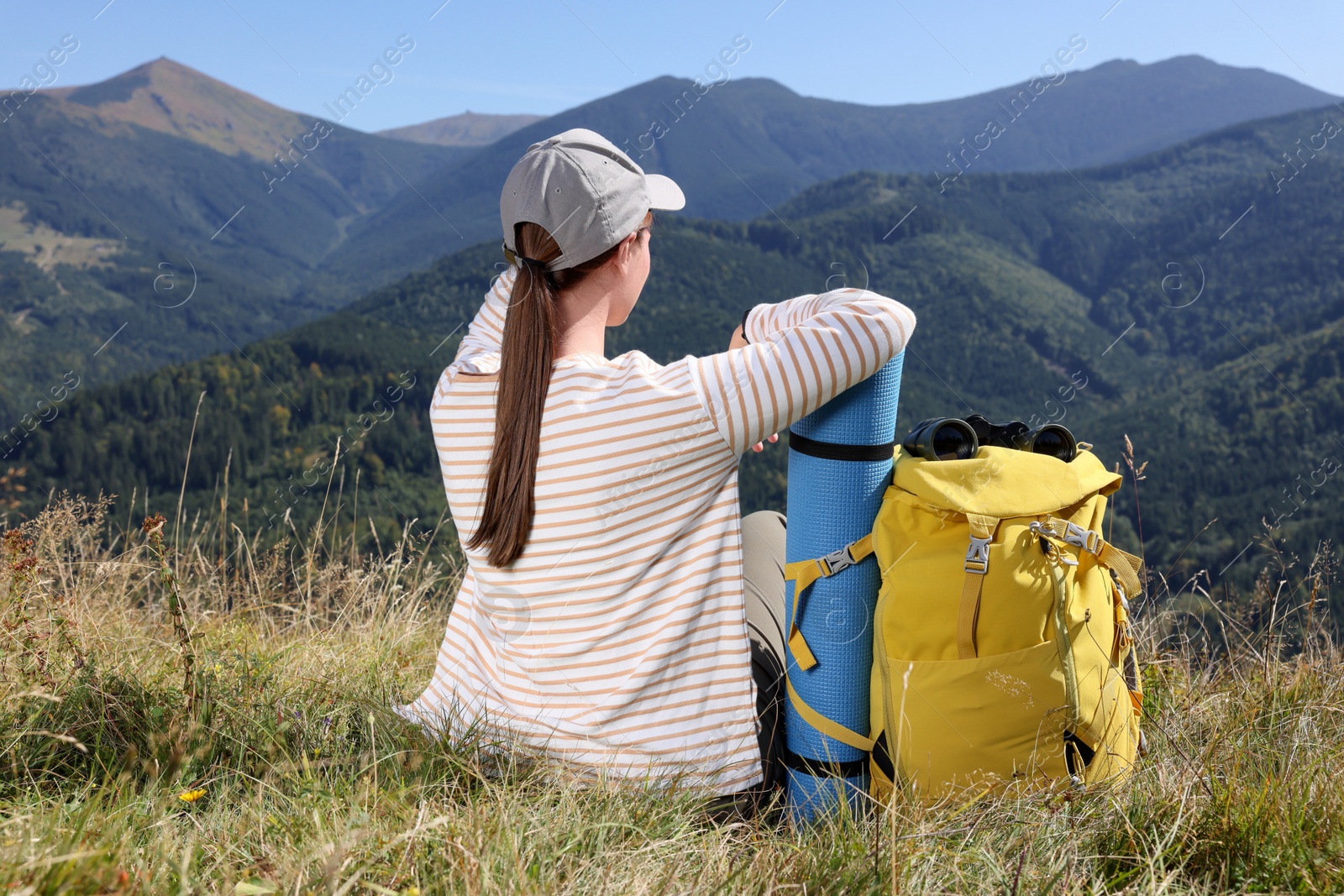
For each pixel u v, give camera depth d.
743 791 1.36
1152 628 2.12
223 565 2.75
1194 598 2.21
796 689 1.41
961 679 1.26
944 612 1.27
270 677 1.79
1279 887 1.12
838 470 1.35
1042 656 1.25
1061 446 1.44
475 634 1.47
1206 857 1.19
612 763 1.30
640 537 1.28
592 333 1.37
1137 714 1.48
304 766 1.33
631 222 1.32
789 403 1.22
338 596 2.74
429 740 1.41
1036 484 1.30
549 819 1.18
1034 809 1.25
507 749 1.35
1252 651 2.09
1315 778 1.38
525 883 1.01
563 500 1.27
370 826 1.10
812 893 1.06
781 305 1.49
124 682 1.60
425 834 1.07
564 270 1.31
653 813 1.22
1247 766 1.50
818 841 1.20
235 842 1.12
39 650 1.64
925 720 1.29
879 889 1.06
